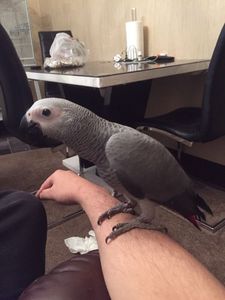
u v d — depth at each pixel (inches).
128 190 22.8
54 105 24.0
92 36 113.2
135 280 14.4
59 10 127.0
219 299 13.0
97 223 20.7
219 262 51.3
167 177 23.7
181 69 65.2
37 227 25.6
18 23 131.6
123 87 71.7
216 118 57.6
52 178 26.4
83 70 64.7
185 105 86.0
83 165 81.4
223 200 69.9
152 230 19.3
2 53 55.1
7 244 24.3
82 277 20.0
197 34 78.4
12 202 26.0
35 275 24.9
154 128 65.4
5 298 23.0
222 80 55.0
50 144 58.2
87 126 23.1
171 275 14.3
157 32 88.0
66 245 57.1
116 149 21.8
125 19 96.7
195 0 76.2
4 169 93.7
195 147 85.3
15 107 59.0
